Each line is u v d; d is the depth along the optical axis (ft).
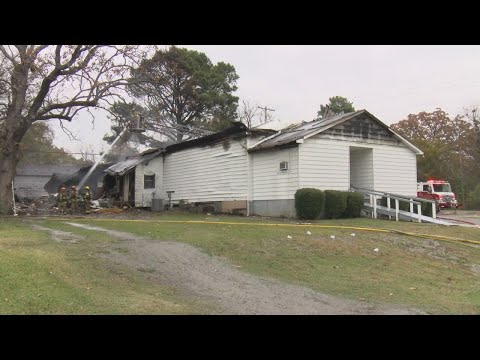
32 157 173.99
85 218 67.46
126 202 92.84
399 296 29.01
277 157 70.74
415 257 43.14
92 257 33.58
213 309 23.44
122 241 41.32
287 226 53.72
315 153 68.64
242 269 33.47
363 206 71.05
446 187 123.54
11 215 73.56
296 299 26.63
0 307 20.26
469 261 44.27
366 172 76.95
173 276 30.35
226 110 156.25
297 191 65.67
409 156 80.69
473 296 30.45
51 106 76.02
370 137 75.41
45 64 71.20
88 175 128.06
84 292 24.14
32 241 39.73
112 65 75.00
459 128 189.26
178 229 49.75
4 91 75.46
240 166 76.89
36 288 23.31
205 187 85.20
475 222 75.41
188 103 146.20
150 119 120.98
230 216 72.79
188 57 141.69
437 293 30.89
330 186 69.67
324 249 41.91
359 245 45.01
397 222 63.77
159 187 96.32
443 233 55.88
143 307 22.47
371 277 34.27
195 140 87.25
